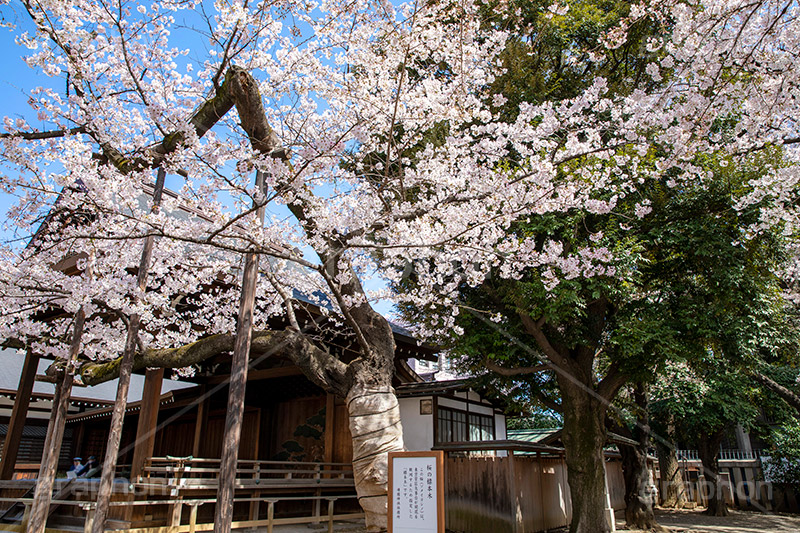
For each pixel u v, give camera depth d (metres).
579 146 6.00
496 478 9.20
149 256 6.61
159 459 8.28
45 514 6.06
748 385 13.05
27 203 5.95
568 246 8.33
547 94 9.48
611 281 7.92
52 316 10.30
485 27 8.24
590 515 8.43
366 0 5.58
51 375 9.20
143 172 5.54
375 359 7.98
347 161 6.93
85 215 6.77
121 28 5.13
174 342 9.01
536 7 9.87
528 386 10.76
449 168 6.95
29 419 16.59
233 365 5.36
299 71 6.29
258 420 12.07
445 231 6.50
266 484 8.52
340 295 6.50
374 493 7.18
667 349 7.74
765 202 7.68
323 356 8.09
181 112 4.74
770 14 5.26
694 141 5.68
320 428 11.44
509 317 9.47
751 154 7.99
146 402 8.56
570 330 8.95
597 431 8.89
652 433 11.83
